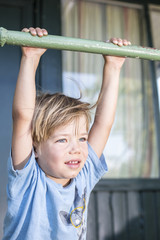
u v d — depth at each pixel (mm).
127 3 3033
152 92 2922
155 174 2797
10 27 2652
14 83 2600
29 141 1083
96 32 2930
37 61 1038
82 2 2939
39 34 985
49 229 1129
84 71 2803
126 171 2744
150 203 2717
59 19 2768
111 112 1363
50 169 1112
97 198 2607
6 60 2609
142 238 2643
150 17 3078
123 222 2625
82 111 1155
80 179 1274
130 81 2916
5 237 1129
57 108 1132
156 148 2838
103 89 1372
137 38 3020
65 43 1020
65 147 1104
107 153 2736
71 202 1195
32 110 1032
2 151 2484
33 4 2730
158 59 1157
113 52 1092
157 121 2869
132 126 2840
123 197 2672
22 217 1081
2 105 2545
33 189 1103
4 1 2670
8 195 1093
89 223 2549
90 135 1370
